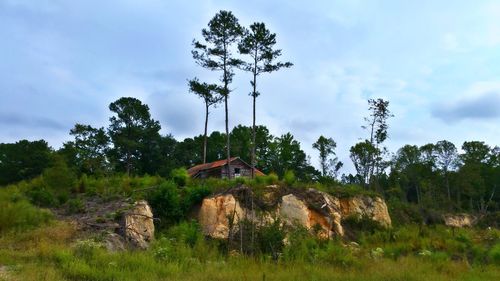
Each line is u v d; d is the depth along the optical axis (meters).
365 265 17.27
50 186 25.34
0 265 13.23
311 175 73.25
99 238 17.69
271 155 75.81
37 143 53.62
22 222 17.70
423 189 85.31
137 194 24.80
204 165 52.62
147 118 69.12
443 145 90.38
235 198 25.39
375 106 49.22
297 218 26.72
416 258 20.39
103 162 51.50
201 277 13.48
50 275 12.16
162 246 17.83
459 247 25.52
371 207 32.31
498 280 16.06
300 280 13.98
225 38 44.66
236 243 21.44
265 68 44.84
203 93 48.50
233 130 78.62
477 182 87.38
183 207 24.61
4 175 51.50
